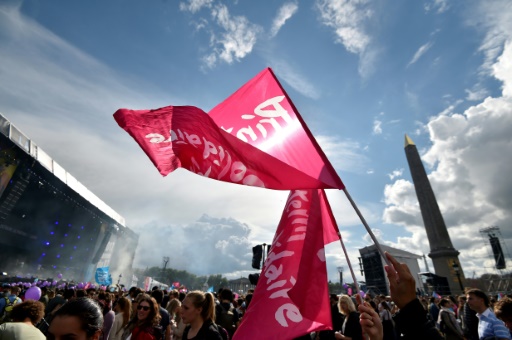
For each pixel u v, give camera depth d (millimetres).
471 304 4367
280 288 2449
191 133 2553
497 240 43281
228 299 6496
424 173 44531
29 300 3156
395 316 1574
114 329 4793
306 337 4371
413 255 45469
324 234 2801
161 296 6523
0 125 27500
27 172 31578
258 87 2908
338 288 47969
